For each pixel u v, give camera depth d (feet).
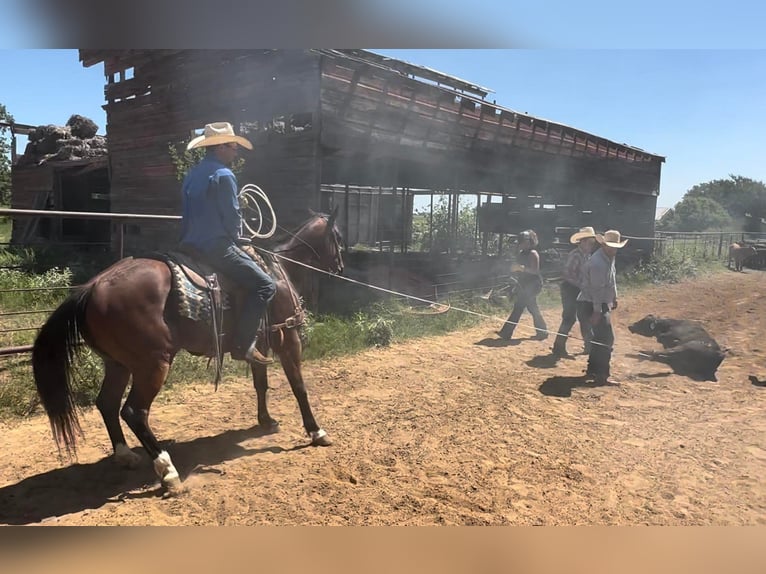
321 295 34.04
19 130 70.95
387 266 44.50
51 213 18.06
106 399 14.17
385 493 13.29
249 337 14.07
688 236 96.32
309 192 32.17
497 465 15.15
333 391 21.67
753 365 27.30
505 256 56.75
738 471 15.06
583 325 27.53
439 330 34.19
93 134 73.41
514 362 27.25
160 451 13.00
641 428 18.33
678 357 25.55
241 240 14.33
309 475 14.19
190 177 14.08
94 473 14.08
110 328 12.17
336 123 32.53
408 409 19.75
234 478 13.92
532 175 52.29
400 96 36.83
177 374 22.20
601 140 62.49
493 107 45.75
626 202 74.49
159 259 13.32
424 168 46.73
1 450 15.29
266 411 17.31
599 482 14.25
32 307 31.12
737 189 188.65
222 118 37.68
